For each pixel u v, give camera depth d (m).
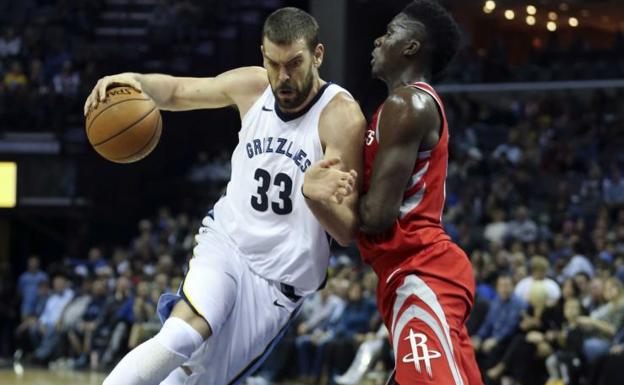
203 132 21.44
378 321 12.06
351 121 4.30
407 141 4.07
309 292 4.60
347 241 4.19
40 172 18.91
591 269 12.09
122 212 19.77
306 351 12.65
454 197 16.77
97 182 19.39
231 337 4.51
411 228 4.20
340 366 12.20
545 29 26.84
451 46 4.33
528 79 21.53
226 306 4.41
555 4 24.89
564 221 15.57
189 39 22.28
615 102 19.73
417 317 4.15
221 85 4.65
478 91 21.58
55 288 16.17
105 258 18.50
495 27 26.39
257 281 4.52
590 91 20.83
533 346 10.41
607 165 17.77
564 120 19.09
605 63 21.22
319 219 4.11
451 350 4.12
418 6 4.34
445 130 4.22
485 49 25.17
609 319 10.16
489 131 19.59
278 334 4.65
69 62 20.84
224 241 4.53
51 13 22.58
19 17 22.42
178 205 20.08
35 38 21.78
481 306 11.11
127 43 22.58
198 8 22.72
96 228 19.28
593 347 9.98
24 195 18.84
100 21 23.19
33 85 20.34
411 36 4.28
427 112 4.10
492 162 17.58
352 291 12.41
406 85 4.26
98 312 15.30
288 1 23.19
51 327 15.86
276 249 4.48
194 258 4.53
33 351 16.25
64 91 19.97
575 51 22.41
